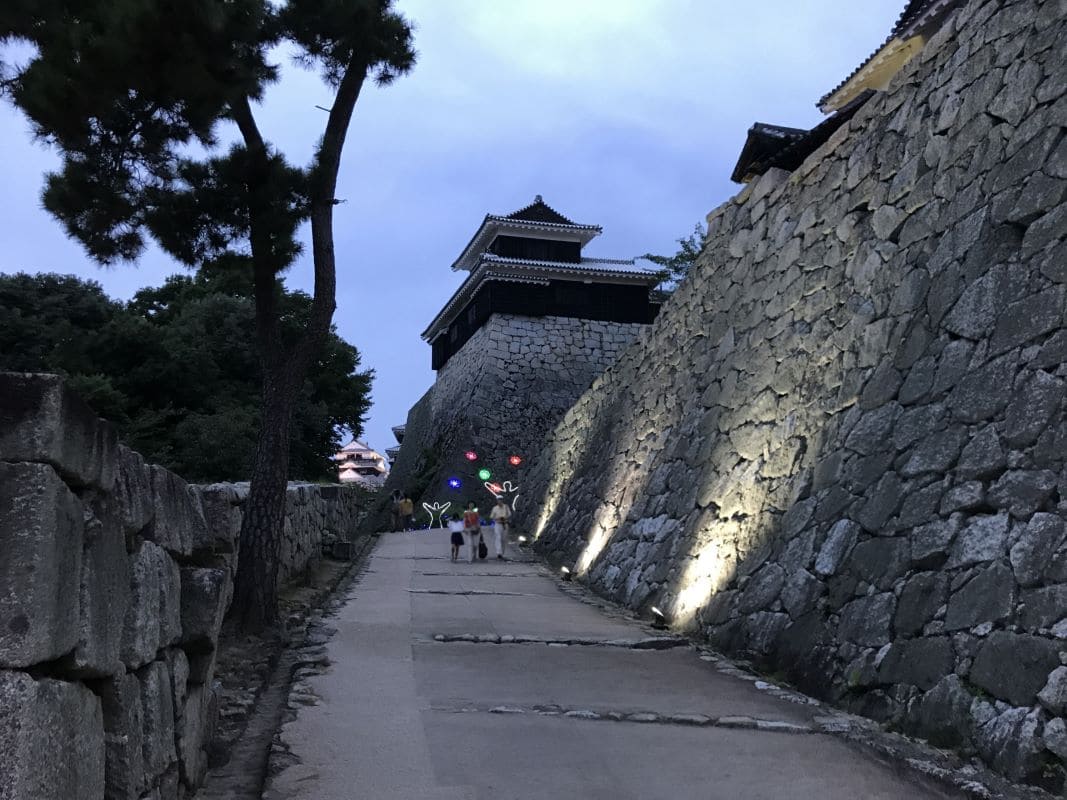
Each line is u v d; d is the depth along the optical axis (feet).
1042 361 21.17
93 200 30.78
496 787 15.67
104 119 28.94
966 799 15.42
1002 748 16.63
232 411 86.17
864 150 35.55
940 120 30.42
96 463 9.18
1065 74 24.29
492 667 26.50
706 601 34.53
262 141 33.45
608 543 51.67
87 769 8.59
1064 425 19.51
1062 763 15.40
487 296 140.26
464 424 134.72
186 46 26.81
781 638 27.12
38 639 7.46
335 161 34.53
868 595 23.80
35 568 7.53
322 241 33.88
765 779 16.42
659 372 56.85
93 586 9.05
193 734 14.47
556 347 140.46
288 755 17.04
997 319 23.61
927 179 30.19
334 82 36.76
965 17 30.81
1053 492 19.01
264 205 32.40
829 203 37.63
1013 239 24.26
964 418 23.26
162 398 89.97
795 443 33.63
